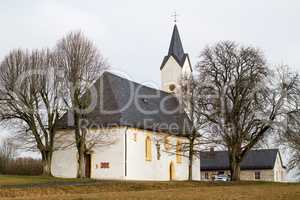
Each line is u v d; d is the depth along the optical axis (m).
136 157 61.78
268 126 55.75
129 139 60.53
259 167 102.88
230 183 52.41
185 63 83.50
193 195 29.64
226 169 105.56
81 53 58.12
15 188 39.22
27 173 74.06
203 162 108.44
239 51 56.88
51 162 61.66
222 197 27.92
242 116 55.91
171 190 37.72
